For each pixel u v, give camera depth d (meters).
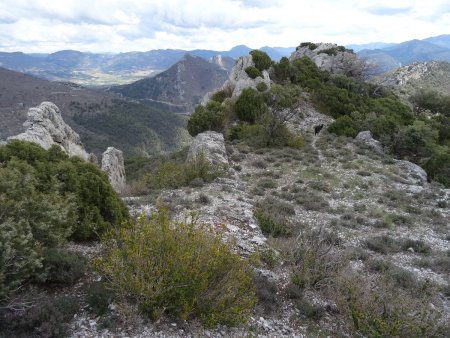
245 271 7.33
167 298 6.02
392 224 15.79
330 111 39.84
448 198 20.00
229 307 6.38
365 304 7.32
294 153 26.88
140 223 6.86
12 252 5.14
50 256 6.73
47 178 8.91
